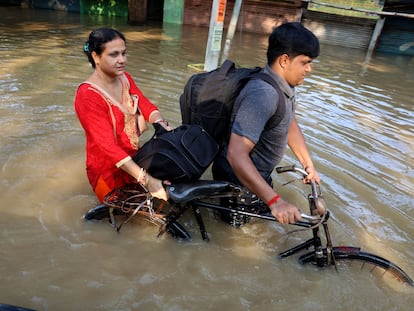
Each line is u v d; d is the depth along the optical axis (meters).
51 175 3.32
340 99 6.36
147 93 5.51
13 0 12.89
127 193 2.79
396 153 4.45
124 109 2.73
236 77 2.44
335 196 3.42
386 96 6.85
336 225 3.04
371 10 11.29
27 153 3.59
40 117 4.36
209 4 12.15
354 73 8.44
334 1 11.69
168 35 10.53
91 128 2.56
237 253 2.69
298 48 2.20
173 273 2.46
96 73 2.65
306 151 2.87
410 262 2.73
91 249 2.58
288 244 2.82
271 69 2.36
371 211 3.27
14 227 2.69
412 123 5.55
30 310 1.88
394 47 11.74
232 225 2.94
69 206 2.96
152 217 2.70
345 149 4.40
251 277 2.49
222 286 2.40
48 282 2.29
